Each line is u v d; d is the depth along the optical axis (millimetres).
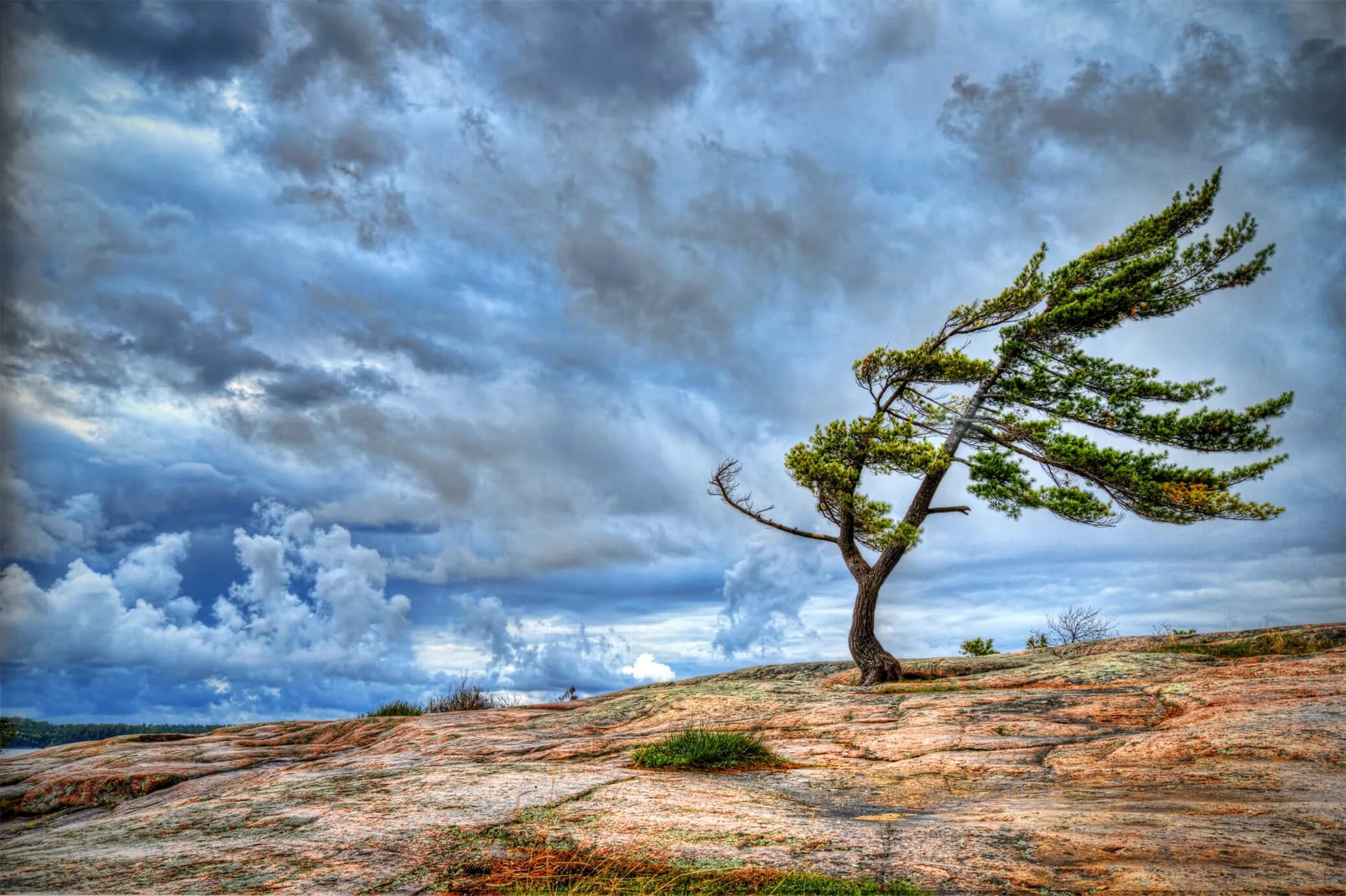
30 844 6031
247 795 7309
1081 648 18969
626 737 11516
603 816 5781
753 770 8461
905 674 17984
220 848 5320
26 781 12195
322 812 6297
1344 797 5352
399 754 10961
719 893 4148
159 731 17656
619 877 4492
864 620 18141
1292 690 9453
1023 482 18375
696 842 5059
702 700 14203
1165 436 17562
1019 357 18875
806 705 13055
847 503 18641
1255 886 3701
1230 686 10250
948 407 19703
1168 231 18875
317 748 14289
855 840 4973
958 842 4805
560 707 17250
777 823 5477
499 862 4824
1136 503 17781
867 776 7840
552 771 7770
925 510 19266
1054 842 4664
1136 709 10203
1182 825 4844
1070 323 18156
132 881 4648
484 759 10812
